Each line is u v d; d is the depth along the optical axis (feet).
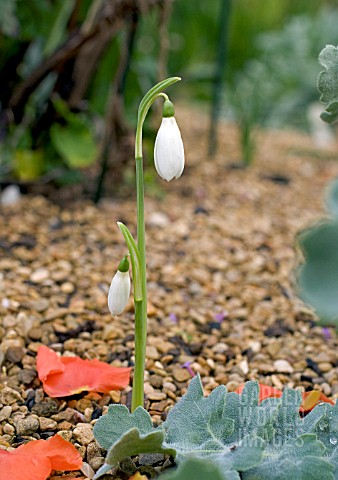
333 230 1.13
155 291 1.86
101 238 2.07
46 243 2.03
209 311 1.79
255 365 1.63
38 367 1.47
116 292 1.28
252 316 1.80
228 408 1.31
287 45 3.37
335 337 1.72
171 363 1.61
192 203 2.40
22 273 1.87
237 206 2.43
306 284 1.13
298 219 2.36
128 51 2.10
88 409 1.46
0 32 2.16
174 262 2.00
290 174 2.84
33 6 2.20
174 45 3.49
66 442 1.32
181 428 1.29
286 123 3.55
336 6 4.45
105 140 2.17
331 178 2.85
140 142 1.28
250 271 1.99
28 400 1.47
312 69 3.33
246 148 2.84
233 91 3.55
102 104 2.48
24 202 2.25
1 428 1.40
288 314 1.81
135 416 1.28
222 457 1.24
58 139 2.17
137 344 1.31
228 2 2.65
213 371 1.61
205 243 2.10
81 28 2.12
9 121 2.22
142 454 1.32
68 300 1.79
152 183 2.37
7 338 1.62
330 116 1.32
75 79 2.20
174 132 1.25
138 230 1.29
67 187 2.34
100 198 2.28
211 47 3.97
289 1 4.36
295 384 1.58
